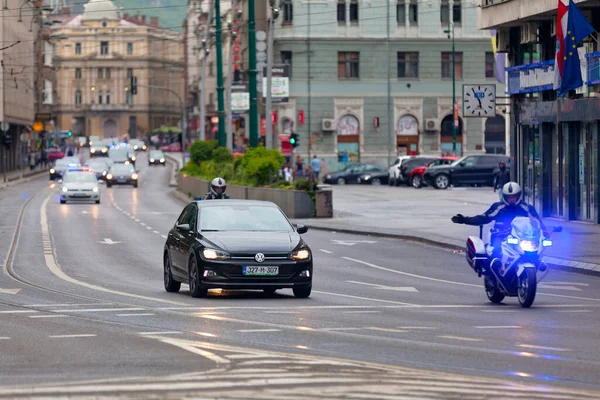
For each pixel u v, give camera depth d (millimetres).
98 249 53156
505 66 78875
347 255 49344
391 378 17984
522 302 29844
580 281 38156
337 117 143375
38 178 171250
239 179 88812
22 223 73750
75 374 18594
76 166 148625
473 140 146625
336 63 143375
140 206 98250
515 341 23031
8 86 179250
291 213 74562
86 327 25328
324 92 143125
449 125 146625
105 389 16828
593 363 20141
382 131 144625
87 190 102375
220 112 111500
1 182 150750
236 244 31828
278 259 31641
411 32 144750
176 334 23938
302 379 17812
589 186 61562
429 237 55781
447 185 115625
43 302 31156
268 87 91312
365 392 16641
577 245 48688
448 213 76000
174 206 98438
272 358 20250
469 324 25984
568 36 54469
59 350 21594
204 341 22828
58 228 68688
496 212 31656
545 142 66750
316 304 30641
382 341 22859
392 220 70000
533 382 17953
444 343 22609
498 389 17078
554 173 66250
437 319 27000
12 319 26984
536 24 65562
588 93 60000
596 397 16578
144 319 26875
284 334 23953
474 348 21891
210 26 152250
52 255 49750
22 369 19234
